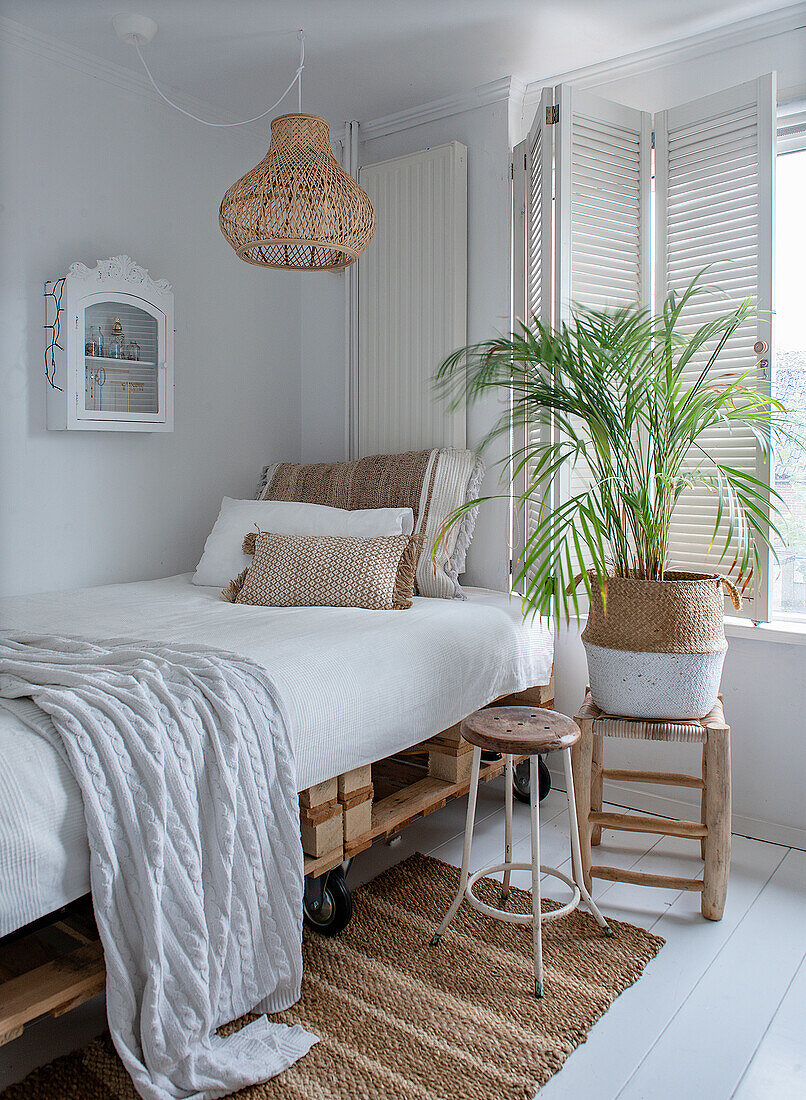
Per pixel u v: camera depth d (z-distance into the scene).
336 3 2.43
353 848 1.92
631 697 2.08
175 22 2.53
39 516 2.71
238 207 2.28
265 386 3.50
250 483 3.46
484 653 2.34
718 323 2.13
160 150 3.02
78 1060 1.52
